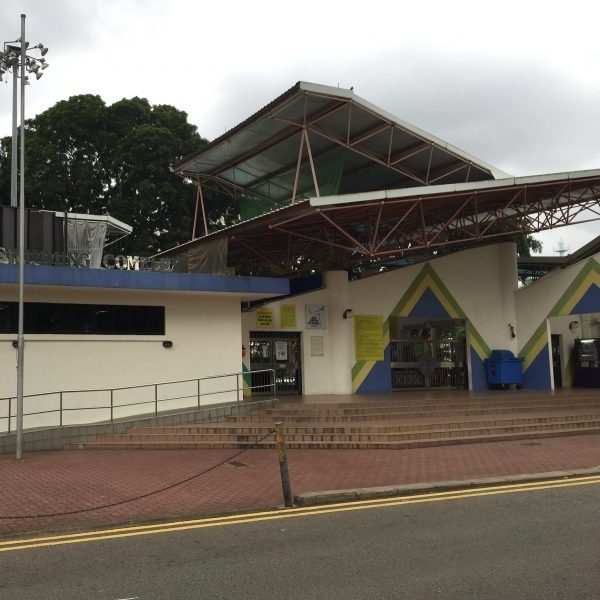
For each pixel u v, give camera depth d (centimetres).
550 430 1518
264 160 2311
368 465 1124
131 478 1028
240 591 512
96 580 550
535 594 490
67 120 3192
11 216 1547
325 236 2164
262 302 2028
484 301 2488
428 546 631
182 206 3184
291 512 808
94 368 1594
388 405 1692
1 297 1502
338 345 2136
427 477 1005
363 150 2181
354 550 624
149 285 1579
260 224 1878
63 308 1570
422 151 2202
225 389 1775
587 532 673
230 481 999
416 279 2356
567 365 2658
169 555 625
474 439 1392
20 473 1080
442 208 2147
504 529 692
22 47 1305
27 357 1517
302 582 530
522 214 2362
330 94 1836
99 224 1802
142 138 3095
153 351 1681
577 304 2344
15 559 623
